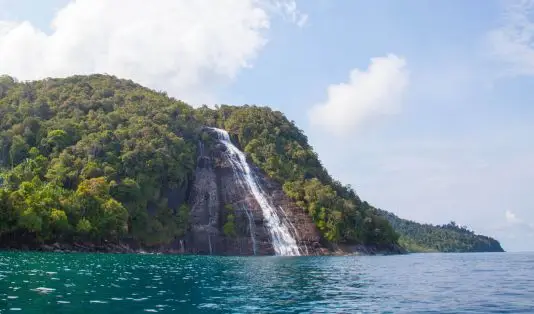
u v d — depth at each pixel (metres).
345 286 40.59
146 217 110.38
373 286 41.12
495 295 35.03
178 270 52.91
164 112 155.00
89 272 44.12
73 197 93.88
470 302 30.95
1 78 159.62
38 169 105.25
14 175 97.31
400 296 33.88
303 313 25.69
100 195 99.62
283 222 134.25
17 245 82.19
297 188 146.12
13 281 34.00
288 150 170.25
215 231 125.31
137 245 107.25
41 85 162.25
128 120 142.25
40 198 86.75
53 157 113.88
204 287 36.22
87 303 26.05
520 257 144.62
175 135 141.88
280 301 29.92
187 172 135.38
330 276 51.34
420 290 38.31
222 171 148.50
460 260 112.50
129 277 41.47
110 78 190.88
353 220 145.12
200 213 129.25
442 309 27.84
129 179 110.38
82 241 93.56
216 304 27.72
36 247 84.44
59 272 42.50
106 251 97.38
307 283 42.47
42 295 27.97
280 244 127.88
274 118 186.88
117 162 117.12
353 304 29.41
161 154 125.44
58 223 85.50
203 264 67.31
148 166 119.31
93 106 148.88
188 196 135.12
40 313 22.72
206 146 157.62
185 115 161.62
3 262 51.72
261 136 171.62
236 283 40.31
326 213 137.25
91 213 95.44
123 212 98.88
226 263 72.12
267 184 149.88
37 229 80.62
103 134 122.94
